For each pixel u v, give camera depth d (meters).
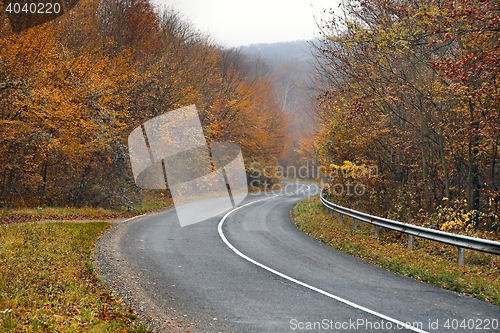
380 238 15.76
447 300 8.16
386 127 22.03
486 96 15.07
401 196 21.36
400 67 18.98
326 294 8.36
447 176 18.84
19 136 19.64
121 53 27.73
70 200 23.59
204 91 36.16
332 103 23.61
